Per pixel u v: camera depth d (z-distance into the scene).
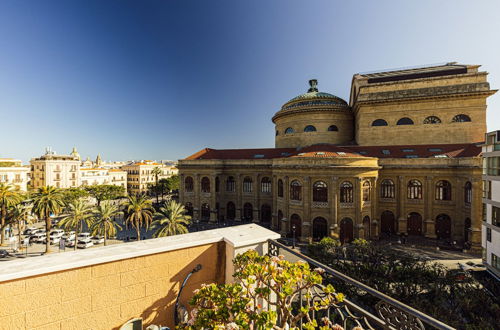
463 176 33.34
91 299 4.62
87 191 69.44
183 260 5.67
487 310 15.12
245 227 7.14
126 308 4.97
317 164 33.75
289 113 48.94
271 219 44.53
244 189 47.47
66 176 76.31
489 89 36.34
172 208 30.00
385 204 37.66
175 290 5.54
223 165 47.91
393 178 37.34
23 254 34.44
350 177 32.94
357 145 44.34
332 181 32.97
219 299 4.76
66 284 4.39
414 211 36.44
